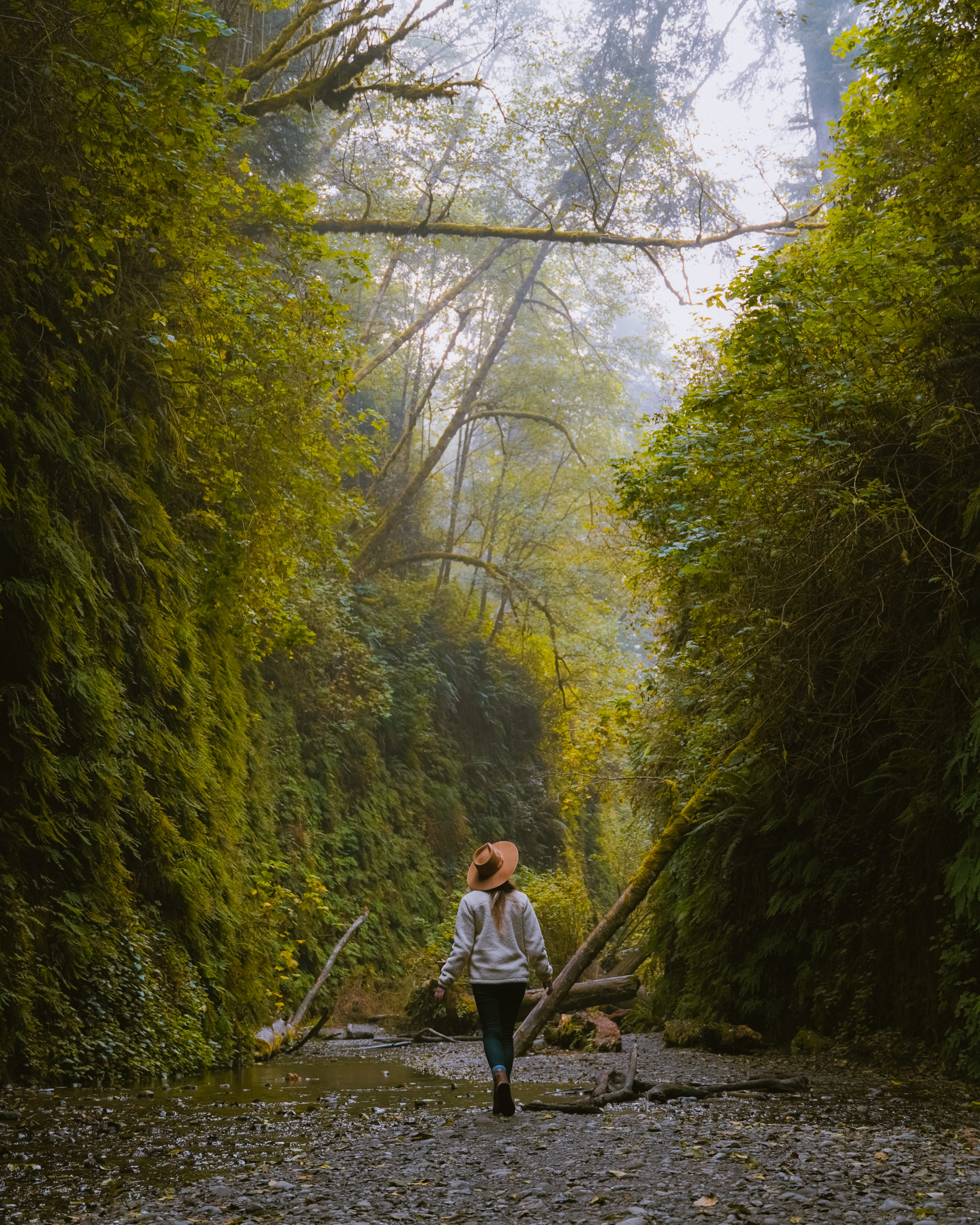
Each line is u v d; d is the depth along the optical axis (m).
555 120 18.45
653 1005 12.02
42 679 7.59
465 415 24.11
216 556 10.04
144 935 8.33
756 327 7.91
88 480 8.62
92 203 7.71
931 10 7.40
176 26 7.05
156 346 9.23
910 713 7.94
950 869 6.90
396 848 19.25
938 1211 3.15
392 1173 3.89
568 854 24.86
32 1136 4.67
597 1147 4.33
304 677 18.12
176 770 9.69
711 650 9.37
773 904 9.12
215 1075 7.86
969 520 6.84
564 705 24.84
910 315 7.58
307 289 10.15
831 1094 6.08
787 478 7.73
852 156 8.87
